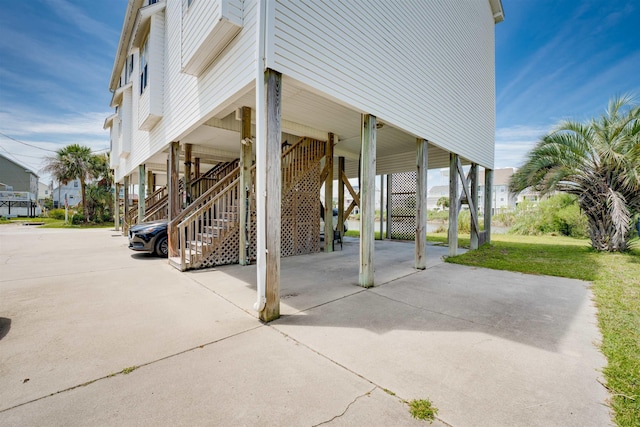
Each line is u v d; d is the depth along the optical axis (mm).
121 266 5816
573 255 7387
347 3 3986
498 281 4879
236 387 1926
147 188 14195
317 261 6613
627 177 7129
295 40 3322
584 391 1884
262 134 3117
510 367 2184
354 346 2523
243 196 5824
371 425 1587
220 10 3506
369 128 4438
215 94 4402
